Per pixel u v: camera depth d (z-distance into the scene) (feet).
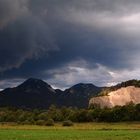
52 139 258.78
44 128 468.34
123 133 337.31
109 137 280.10
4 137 276.21
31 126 545.85
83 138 269.44
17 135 305.12
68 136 294.66
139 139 257.34
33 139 258.16
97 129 437.17
